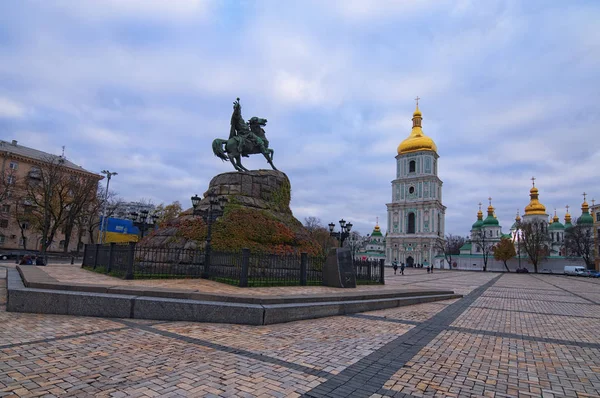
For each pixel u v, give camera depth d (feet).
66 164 215.10
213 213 53.26
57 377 17.08
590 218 266.36
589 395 16.88
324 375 18.57
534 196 325.42
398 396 16.22
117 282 40.32
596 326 35.06
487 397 16.40
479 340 27.43
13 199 183.62
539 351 24.58
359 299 40.68
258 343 24.31
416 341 26.45
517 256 260.62
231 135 77.82
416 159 297.74
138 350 21.75
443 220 311.47
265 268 49.19
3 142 206.39
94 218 183.52
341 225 73.46
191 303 30.71
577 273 206.59
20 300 31.73
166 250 52.70
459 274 186.70
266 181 74.43
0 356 19.84
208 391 15.98
